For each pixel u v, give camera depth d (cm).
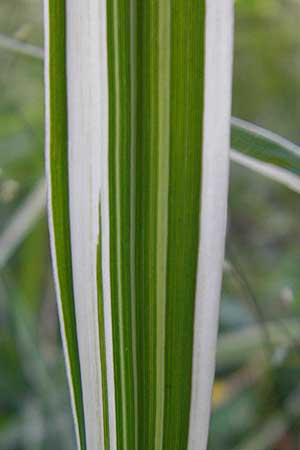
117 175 14
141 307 14
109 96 13
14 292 31
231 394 32
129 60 13
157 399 14
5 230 33
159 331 14
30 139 34
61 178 14
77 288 14
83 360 14
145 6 13
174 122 13
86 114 14
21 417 31
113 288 14
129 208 14
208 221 13
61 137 14
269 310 32
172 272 13
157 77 13
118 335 14
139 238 14
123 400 14
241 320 32
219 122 13
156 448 14
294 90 47
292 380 30
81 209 14
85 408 14
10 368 32
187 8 13
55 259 14
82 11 13
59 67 14
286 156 16
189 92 13
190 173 13
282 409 29
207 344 13
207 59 13
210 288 13
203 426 14
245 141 16
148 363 14
